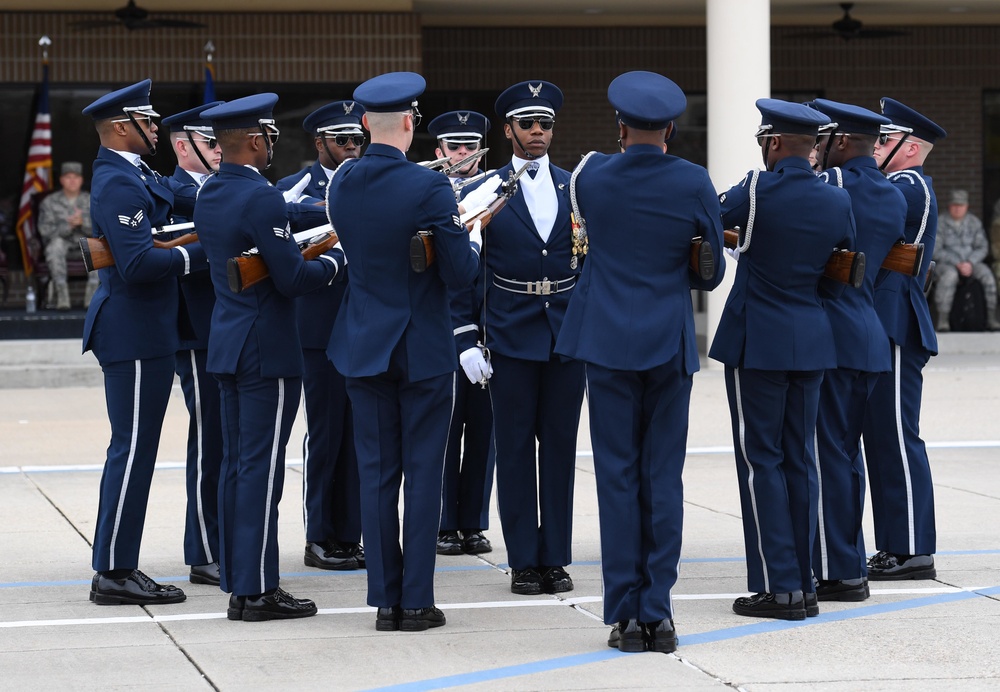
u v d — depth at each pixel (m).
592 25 26.42
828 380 8.15
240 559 7.88
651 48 26.70
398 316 7.56
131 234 8.02
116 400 8.34
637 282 7.14
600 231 7.23
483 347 8.64
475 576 9.14
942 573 9.02
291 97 24.05
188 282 8.82
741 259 7.85
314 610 8.06
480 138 10.02
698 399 18.77
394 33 24.05
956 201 25.09
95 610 8.20
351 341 7.62
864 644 7.27
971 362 23.17
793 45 26.89
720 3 20.75
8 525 10.88
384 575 7.63
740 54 20.70
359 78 24.05
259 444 7.93
